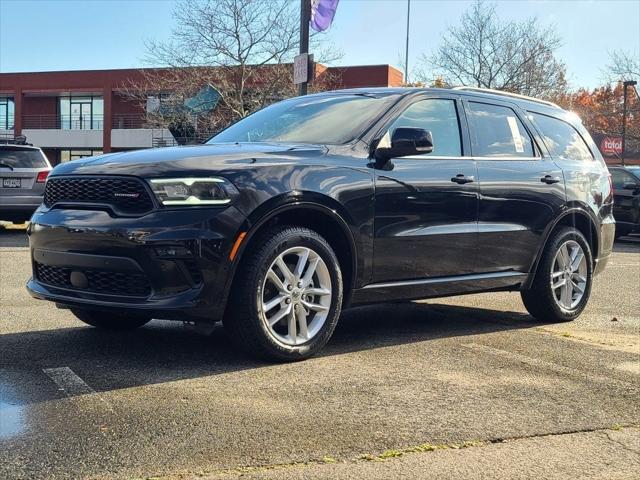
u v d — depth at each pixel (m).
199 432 3.27
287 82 25.92
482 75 32.91
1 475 2.79
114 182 4.19
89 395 3.76
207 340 5.08
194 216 4.05
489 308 6.88
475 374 4.36
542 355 4.88
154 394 3.80
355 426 3.40
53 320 5.75
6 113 50.16
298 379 4.13
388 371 4.37
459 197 5.24
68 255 4.32
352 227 4.63
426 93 5.42
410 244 4.96
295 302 4.46
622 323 6.22
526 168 5.84
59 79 45.94
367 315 6.37
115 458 2.97
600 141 37.66
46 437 3.18
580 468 3.01
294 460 3.00
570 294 6.26
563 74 33.47
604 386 4.16
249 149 4.57
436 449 3.16
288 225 4.46
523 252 5.79
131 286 4.19
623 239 17.31
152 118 30.02
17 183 12.91
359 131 4.95
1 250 11.04
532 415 3.63
